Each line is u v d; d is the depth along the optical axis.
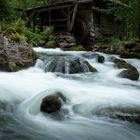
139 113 5.80
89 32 19.98
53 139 4.77
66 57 10.41
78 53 13.22
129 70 10.51
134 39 17.53
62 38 18.94
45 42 18.52
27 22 22.44
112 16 21.56
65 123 5.48
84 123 5.51
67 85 8.07
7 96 6.70
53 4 20.66
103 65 11.55
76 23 20.70
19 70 9.20
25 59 9.66
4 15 15.50
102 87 8.34
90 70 10.30
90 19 20.06
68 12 20.23
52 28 20.11
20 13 23.31
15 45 9.61
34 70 9.63
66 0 21.56
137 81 9.94
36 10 22.09
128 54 15.12
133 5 17.66
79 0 19.39
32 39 18.11
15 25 17.25
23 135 4.83
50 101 5.84
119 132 5.20
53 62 9.94
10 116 5.67
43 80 8.52
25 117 5.68
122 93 7.61
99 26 20.47
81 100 6.64
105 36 20.89
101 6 20.44
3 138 4.66
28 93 6.97
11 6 15.82
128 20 18.45
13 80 7.96
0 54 9.00
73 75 9.54
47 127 5.25
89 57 12.70
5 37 9.48
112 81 9.62
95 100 6.68
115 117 5.68
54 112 5.75
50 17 21.41
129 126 5.42
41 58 10.37
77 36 20.92
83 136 4.96
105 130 5.24
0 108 6.05
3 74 8.53
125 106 6.30
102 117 5.75
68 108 6.10
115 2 19.56
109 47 16.94
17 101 6.53
